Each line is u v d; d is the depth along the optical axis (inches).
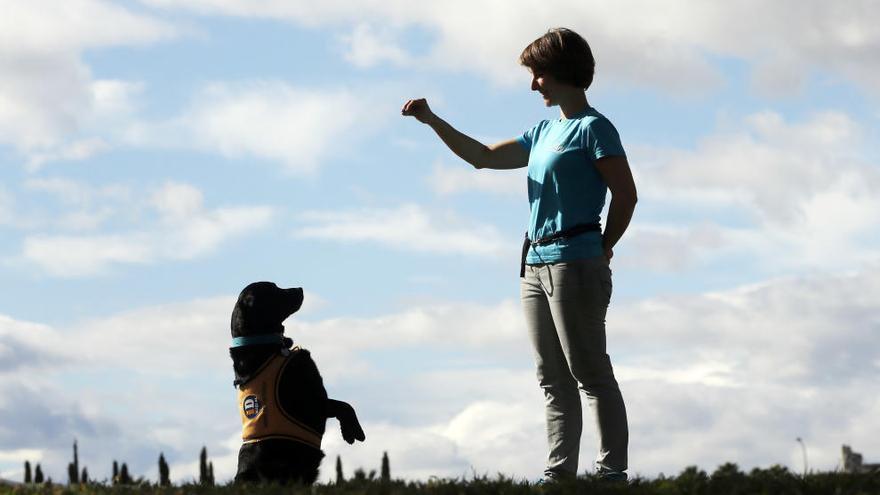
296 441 300.4
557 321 284.7
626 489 249.6
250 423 301.9
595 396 283.4
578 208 284.4
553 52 291.0
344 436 313.7
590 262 281.0
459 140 320.8
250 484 272.5
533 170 292.8
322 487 265.1
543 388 296.8
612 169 281.7
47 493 273.1
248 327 309.1
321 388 311.6
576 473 292.0
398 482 271.6
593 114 289.1
